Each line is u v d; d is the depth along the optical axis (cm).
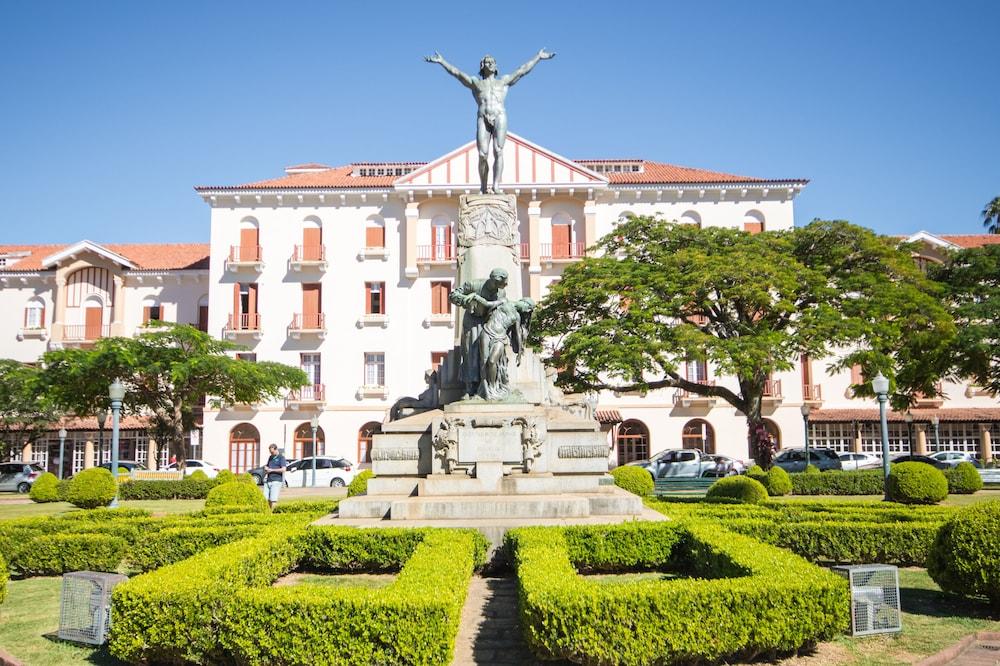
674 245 2534
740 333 2314
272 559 884
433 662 590
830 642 698
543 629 611
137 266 4569
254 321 4219
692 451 3419
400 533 975
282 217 4297
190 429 3738
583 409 1416
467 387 1315
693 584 639
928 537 1038
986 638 721
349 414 4169
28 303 4650
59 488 2689
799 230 2439
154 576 693
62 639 752
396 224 4269
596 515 1100
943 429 4066
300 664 600
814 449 3419
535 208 4153
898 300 2202
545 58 1598
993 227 3931
